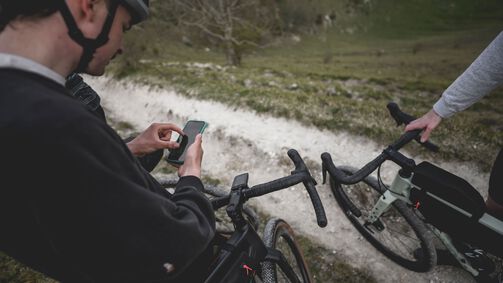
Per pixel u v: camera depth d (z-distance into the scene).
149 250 0.88
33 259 0.97
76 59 0.94
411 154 4.88
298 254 2.58
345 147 5.32
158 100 8.63
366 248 3.59
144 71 10.78
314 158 5.16
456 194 2.12
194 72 10.45
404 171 2.43
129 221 0.83
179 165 1.71
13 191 0.77
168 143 1.70
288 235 2.52
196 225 1.03
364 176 2.22
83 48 0.93
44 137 0.70
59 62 0.89
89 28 0.91
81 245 0.83
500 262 3.01
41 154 0.70
